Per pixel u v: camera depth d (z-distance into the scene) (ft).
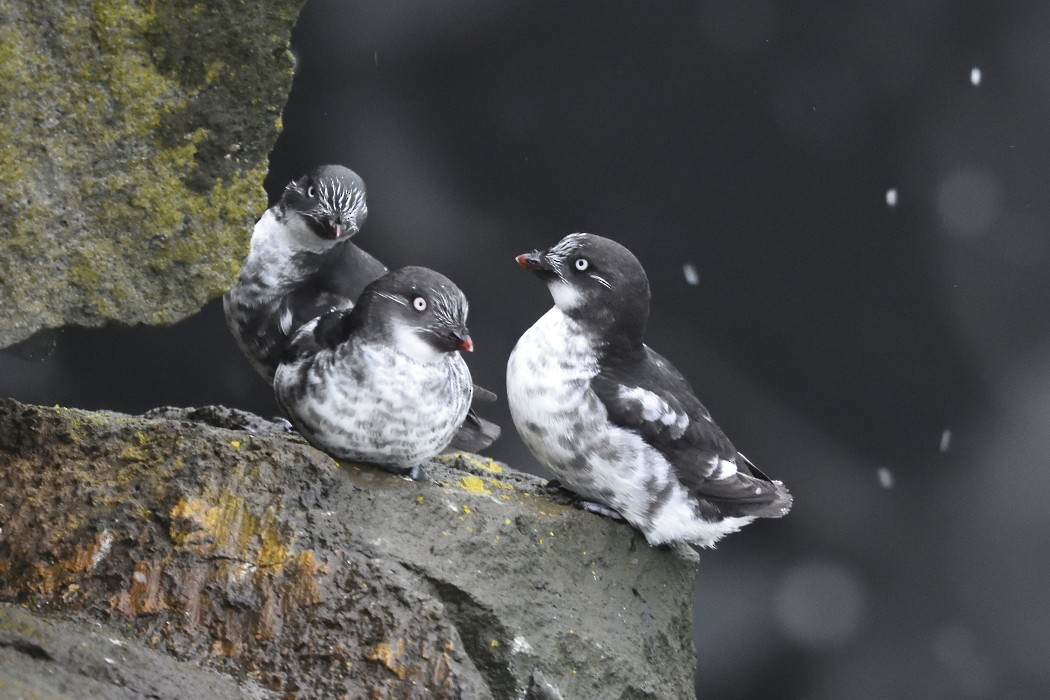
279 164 48.57
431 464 26.89
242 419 26.07
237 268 20.81
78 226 19.62
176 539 20.59
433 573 21.90
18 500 20.77
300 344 23.68
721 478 26.86
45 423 21.76
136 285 20.18
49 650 17.90
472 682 20.36
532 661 22.48
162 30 19.61
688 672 26.96
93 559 20.24
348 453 23.52
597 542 25.46
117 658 18.47
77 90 19.27
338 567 20.93
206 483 21.24
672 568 26.86
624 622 25.00
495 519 23.56
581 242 27.17
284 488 21.65
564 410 26.45
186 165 20.18
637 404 26.37
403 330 22.97
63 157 19.35
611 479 26.35
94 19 19.19
